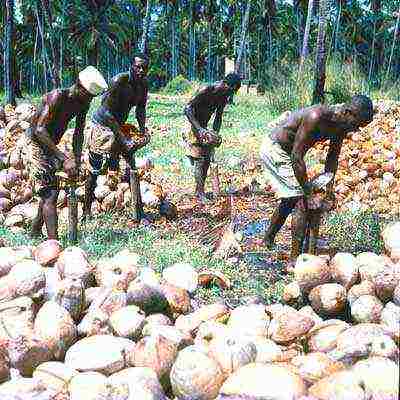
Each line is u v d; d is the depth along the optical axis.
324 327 3.89
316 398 2.90
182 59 70.31
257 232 7.34
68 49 54.53
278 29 52.81
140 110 7.70
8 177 8.33
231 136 14.41
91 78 6.04
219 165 11.06
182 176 10.30
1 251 4.85
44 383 3.30
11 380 3.35
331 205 5.77
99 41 50.41
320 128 5.54
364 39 62.22
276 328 3.96
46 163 6.29
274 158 5.89
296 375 3.08
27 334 3.65
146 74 7.45
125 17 56.72
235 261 6.16
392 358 3.45
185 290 4.73
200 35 70.69
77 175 6.20
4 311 4.00
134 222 7.54
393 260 5.18
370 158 9.50
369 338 3.56
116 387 3.21
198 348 3.43
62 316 3.93
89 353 3.60
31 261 4.43
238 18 54.19
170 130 15.29
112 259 4.98
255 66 56.78
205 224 7.62
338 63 19.27
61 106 6.11
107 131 7.41
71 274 4.70
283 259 6.31
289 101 18.23
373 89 20.69
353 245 6.70
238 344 3.53
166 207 7.84
